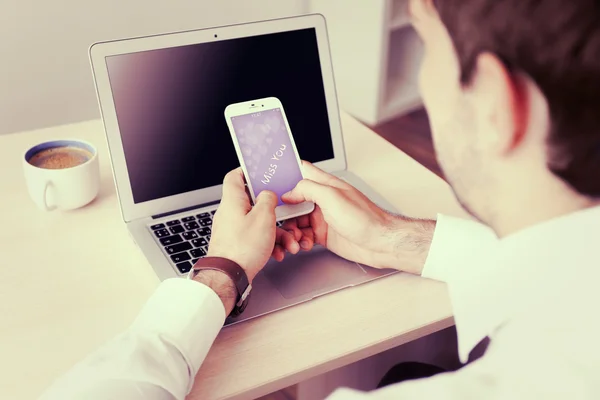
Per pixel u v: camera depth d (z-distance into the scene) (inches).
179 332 29.1
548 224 14.7
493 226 15.7
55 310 33.6
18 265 36.6
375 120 120.5
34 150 42.2
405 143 115.6
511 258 15.5
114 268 36.9
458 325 18.4
